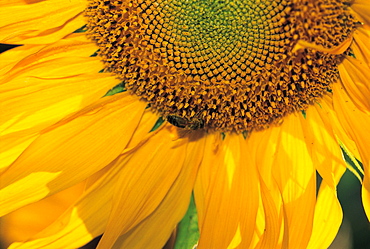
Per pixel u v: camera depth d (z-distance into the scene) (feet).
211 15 1.19
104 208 1.26
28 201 1.23
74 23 1.25
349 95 1.22
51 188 1.23
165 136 1.30
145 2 1.20
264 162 1.27
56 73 1.26
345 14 1.16
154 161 1.28
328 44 1.17
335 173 1.23
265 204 1.21
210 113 1.26
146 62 1.23
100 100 1.28
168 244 1.39
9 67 1.22
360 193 1.42
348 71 1.21
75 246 1.24
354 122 1.22
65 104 1.27
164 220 1.28
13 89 1.25
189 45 1.20
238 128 1.28
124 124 1.28
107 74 1.28
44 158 1.24
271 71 1.21
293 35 1.17
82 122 1.27
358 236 1.44
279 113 1.25
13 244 1.22
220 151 1.29
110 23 1.22
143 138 1.29
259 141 1.28
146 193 1.27
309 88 1.23
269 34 1.18
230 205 1.25
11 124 1.24
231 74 1.21
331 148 1.25
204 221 1.24
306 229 1.20
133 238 1.26
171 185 1.28
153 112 1.29
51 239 1.23
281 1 1.16
